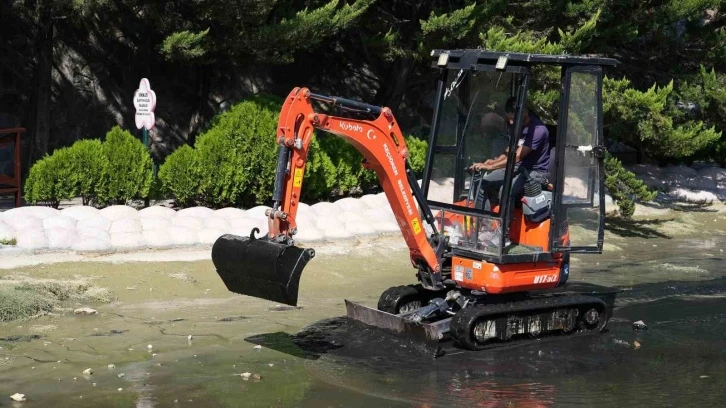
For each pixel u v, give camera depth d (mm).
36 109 15727
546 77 13891
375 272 12352
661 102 15656
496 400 7578
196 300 10547
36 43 15945
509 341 9359
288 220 8148
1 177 13391
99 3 14352
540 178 9219
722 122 17719
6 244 11367
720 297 11883
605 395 7766
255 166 14492
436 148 9547
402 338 9117
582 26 15938
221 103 18406
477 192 9234
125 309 10031
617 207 17453
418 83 19188
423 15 17578
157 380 7840
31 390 7496
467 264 9195
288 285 7871
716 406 7520
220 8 14180
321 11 14664
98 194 13750
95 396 7398
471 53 9117
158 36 17578
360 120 8656
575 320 9836
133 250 11906
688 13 16953
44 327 9242
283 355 8695
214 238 12445
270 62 15211
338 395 7609
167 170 14180
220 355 8617
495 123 9141
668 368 8633
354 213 14289
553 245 9188
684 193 19516
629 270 13570
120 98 17625
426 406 7387
